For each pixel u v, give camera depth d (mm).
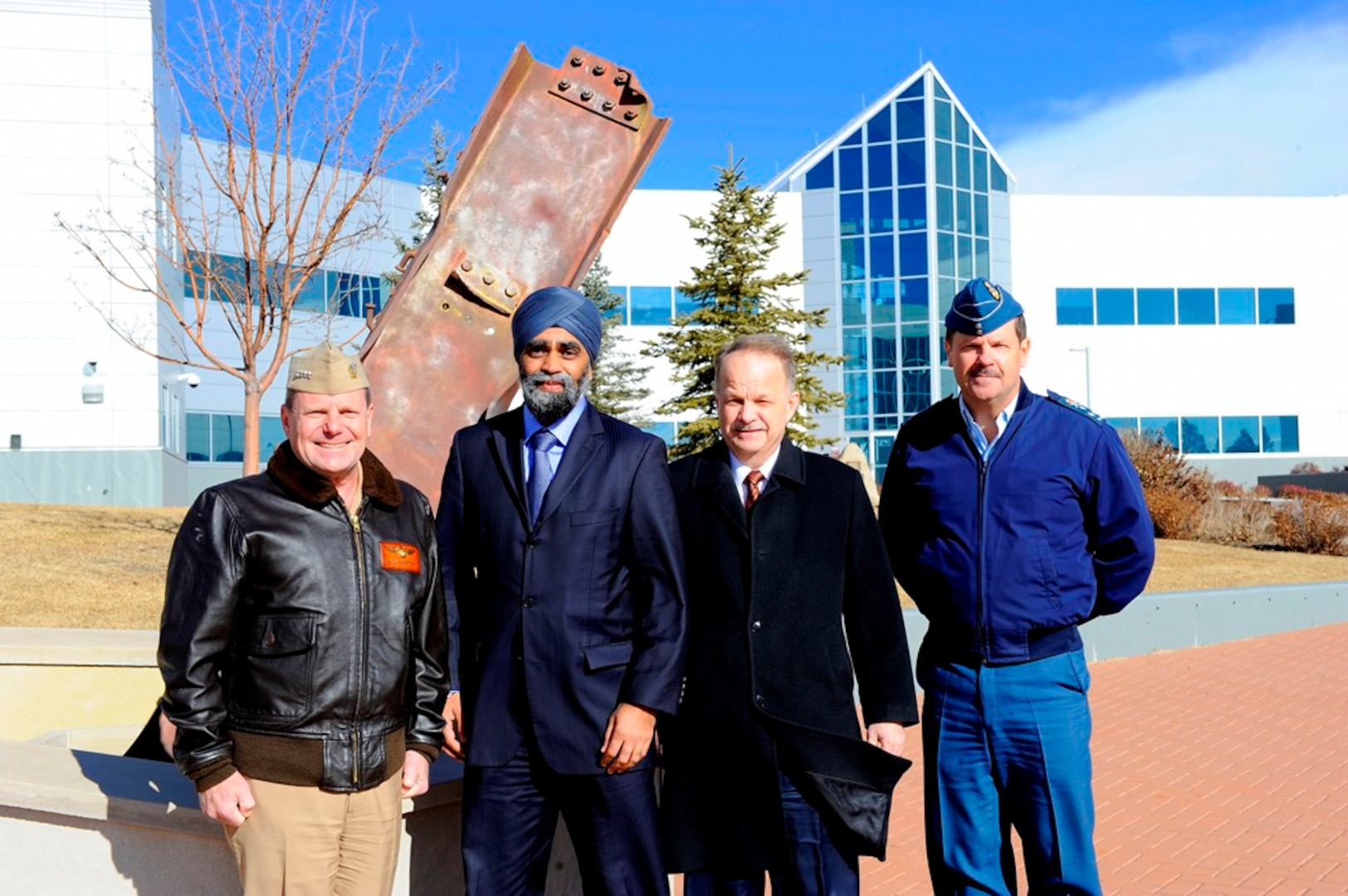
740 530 3166
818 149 40469
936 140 37906
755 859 3059
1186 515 22016
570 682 2895
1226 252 40500
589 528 2938
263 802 2699
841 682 3168
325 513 2766
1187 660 11336
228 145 11430
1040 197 39781
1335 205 40969
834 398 21766
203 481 30703
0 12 23844
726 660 3131
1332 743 7797
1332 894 4828
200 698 2646
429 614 2912
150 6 24391
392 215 31688
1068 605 3436
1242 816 6059
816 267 38906
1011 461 3467
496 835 2977
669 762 3170
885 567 3295
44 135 24031
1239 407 40438
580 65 3934
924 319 37719
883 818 3039
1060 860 3424
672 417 37281
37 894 3297
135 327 21312
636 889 2943
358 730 2742
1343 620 14336
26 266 24234
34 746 3797
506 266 3803
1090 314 39969
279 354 11742
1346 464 40625
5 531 14016
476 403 3787
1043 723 3428
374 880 2809
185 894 3172
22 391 24391
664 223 37750
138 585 11477
